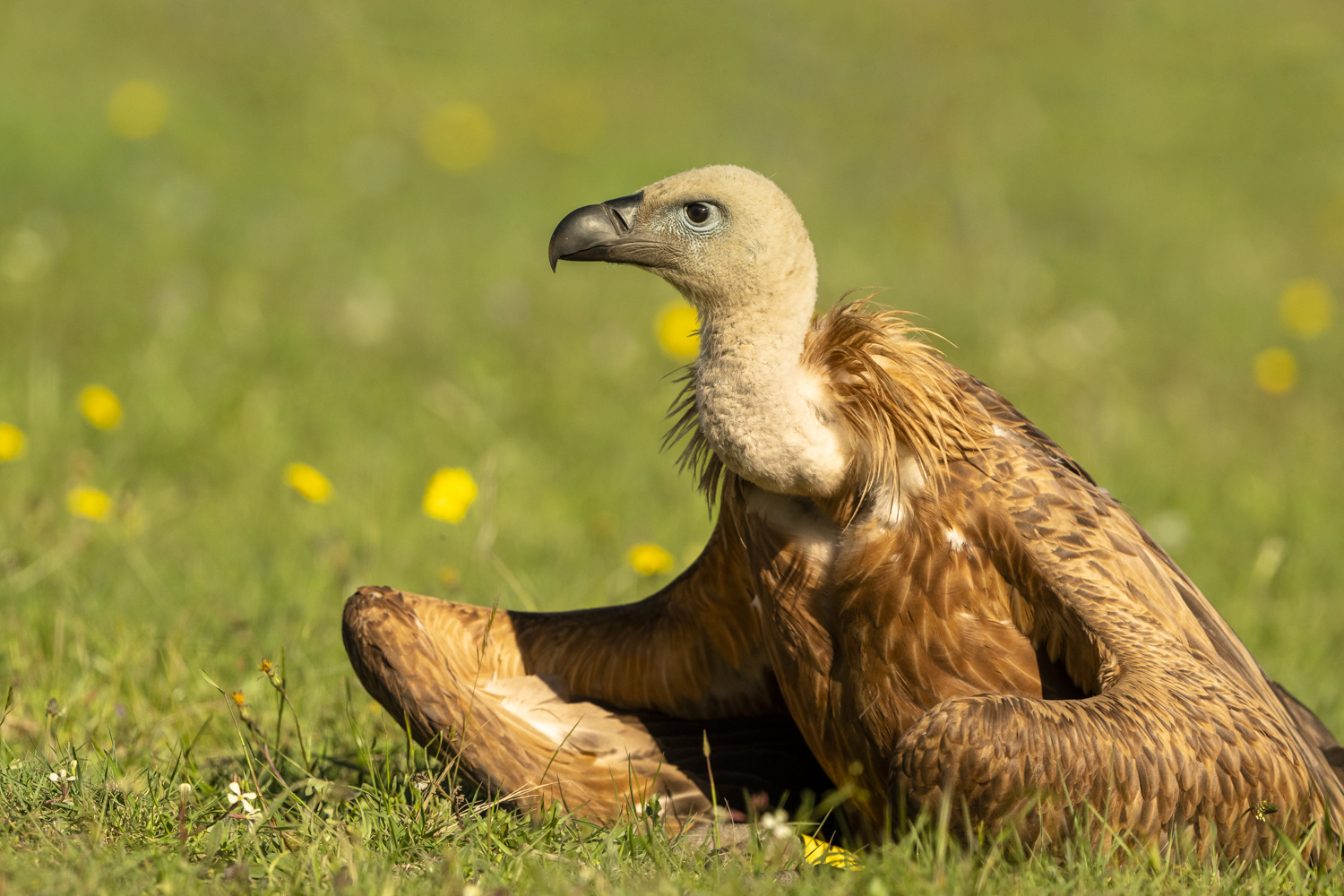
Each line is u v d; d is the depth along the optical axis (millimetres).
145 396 15117
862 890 5805
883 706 6773
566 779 7246
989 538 6625
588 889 5859
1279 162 30172
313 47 31078
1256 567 12297
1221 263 24094
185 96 27625
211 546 11992
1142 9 38281
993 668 6695
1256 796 6301
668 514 13594
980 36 36094
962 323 19516
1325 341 20750
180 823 6367
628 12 35594
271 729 8320
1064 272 22812
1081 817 5969
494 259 21734
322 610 10305
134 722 8320
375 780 7105
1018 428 7102
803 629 6926
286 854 6125
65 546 10828
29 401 14359
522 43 33438
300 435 14812
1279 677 10414
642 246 6672
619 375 17344
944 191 26688
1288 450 16422
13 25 29688
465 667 7695
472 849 6258
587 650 7801
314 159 25875
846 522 6691
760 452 6527
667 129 29328
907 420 6574
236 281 19219
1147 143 30719
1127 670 6324
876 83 32406
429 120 28500
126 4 31844
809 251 6594
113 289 18391
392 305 18906
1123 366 18750
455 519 9094
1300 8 39844
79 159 23594
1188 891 5840
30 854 6043
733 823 7340
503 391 16500
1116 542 6809
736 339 6539
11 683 8484
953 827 6066
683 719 7879
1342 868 6344
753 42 34312
